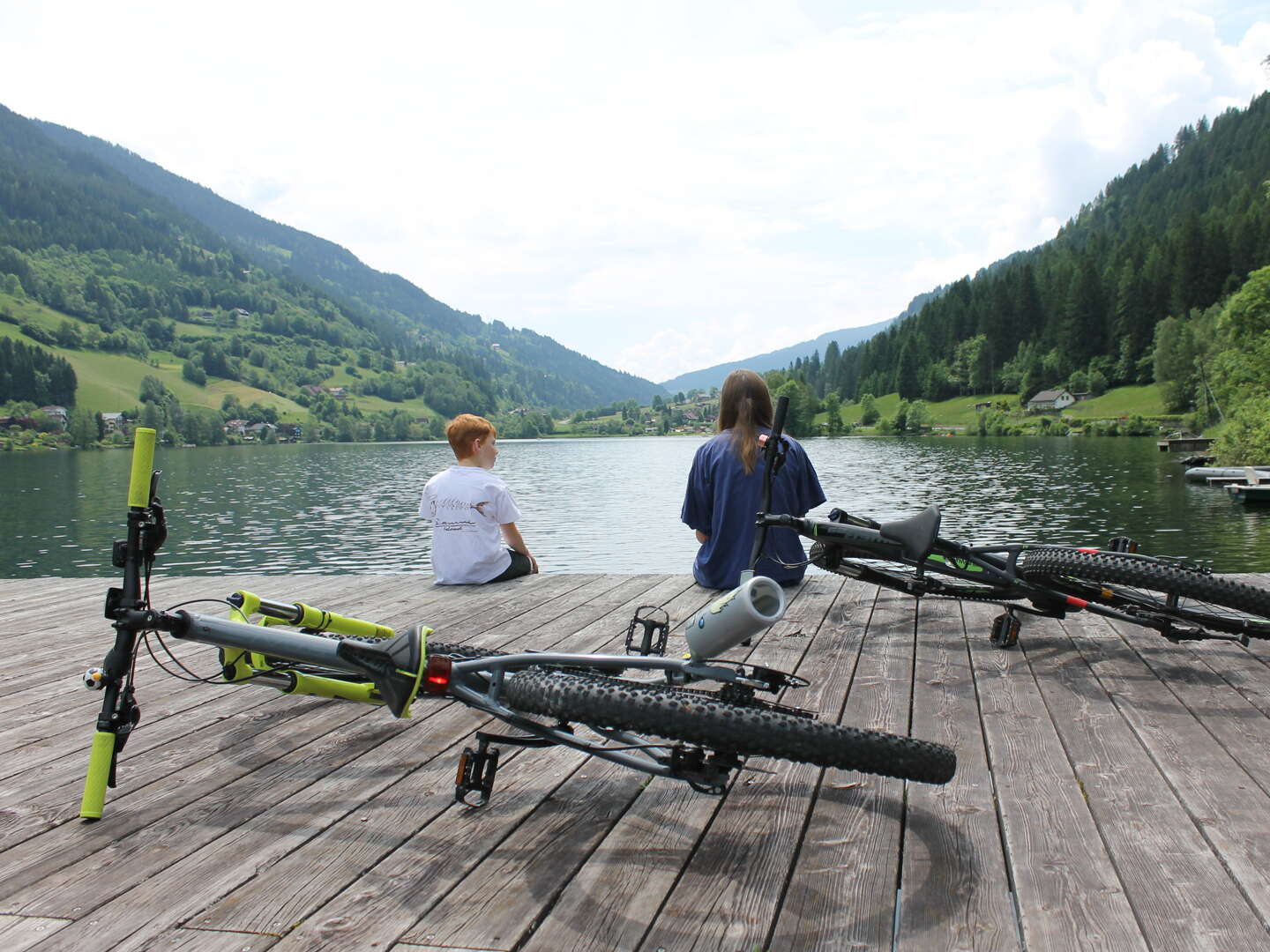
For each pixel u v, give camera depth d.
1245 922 1.94
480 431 6.62
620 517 37.41
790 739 2.01
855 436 167.88
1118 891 2.08
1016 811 2.55
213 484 65.06
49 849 2.41
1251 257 150.00
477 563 6.50
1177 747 3.04
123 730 2.65
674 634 4.86
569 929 1.96
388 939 1.94
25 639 5.09
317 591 6.44
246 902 2.11
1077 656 4.25
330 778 2.90
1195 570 3.73
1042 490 45.00
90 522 39.81
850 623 5.01
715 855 2.31
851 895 2.09
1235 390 65.50
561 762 3.01
